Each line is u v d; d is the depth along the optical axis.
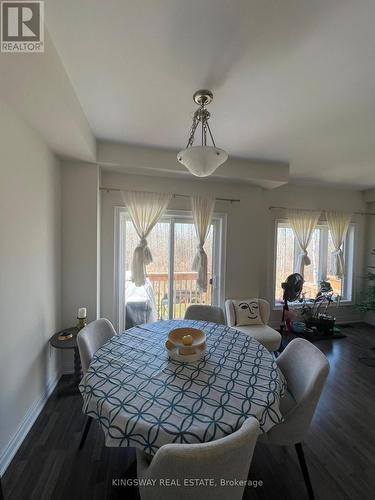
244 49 1.18
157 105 1.69
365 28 1.04
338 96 1.55
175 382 1.16
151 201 2.80
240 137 2.15
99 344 1.73
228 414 0.95
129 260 2.94
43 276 1.92
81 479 1.32
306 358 1.39
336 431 1.72
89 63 1.30
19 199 1.54
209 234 3.18
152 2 0.95
